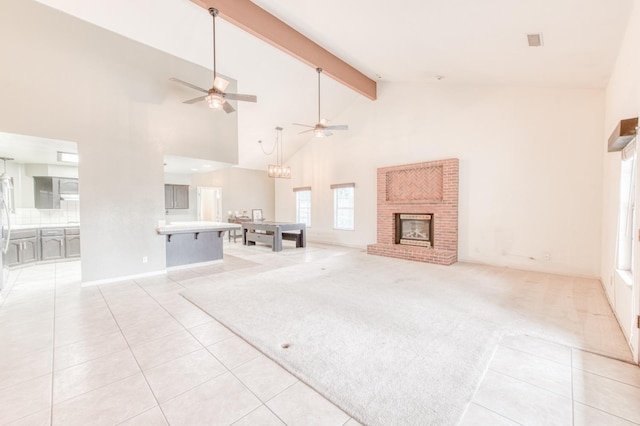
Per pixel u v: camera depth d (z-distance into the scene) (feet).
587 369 7.04
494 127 18.08
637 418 5.42
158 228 16.16
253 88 20.81
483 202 18.63
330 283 14.37
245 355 7.72
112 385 6.44
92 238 14.08
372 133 24.79
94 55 13.93
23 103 12.14
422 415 5.49
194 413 5.58
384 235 23.49
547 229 16.39
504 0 8.86
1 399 5.99
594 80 13.57
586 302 11.57
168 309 11.00
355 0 10.97
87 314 10.52
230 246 27.71
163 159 16.31
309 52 16.47
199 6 12.74
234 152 19.48
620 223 10.30
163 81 16.20
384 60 17.53
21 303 11.67
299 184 32.07
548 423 5.32
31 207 19.95
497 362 7.36
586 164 15.16
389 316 10.19
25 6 12.16
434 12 10.58
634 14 8.36
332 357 7.52
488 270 17.03
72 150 15.64
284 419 5.43
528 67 13.67
